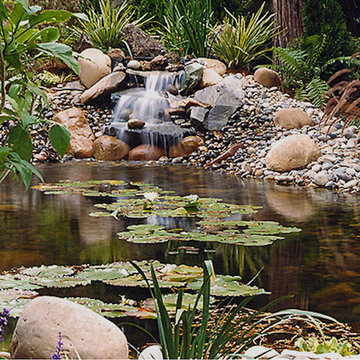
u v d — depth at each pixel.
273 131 11.88
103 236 5.46
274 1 16.55
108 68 14.62
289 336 3.00
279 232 5.52
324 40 14.26
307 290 3.81
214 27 16.73
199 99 13.41
